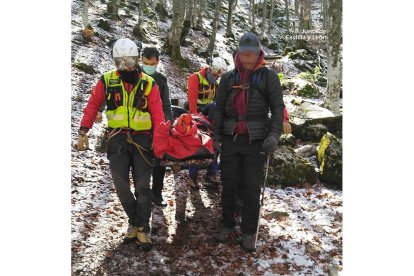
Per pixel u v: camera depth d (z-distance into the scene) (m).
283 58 15.09
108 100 3.05
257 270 3.03
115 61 2.99
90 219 3.52
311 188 4.71
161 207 3.96
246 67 3.20
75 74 8.03
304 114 6.45
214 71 4.19
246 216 3.26
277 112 3.17
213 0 27.56
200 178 4.80
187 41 16.02
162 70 11.16
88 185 4.19
